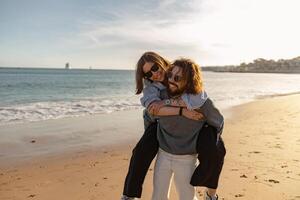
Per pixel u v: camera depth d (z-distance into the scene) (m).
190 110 3.00
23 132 10.72
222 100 24.55
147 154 3.23
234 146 8.55
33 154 8.02
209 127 3.12
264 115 15.58
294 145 8.62
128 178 3.25
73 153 8.16
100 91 34.06
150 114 3.25
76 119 13.86
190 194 3.21
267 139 9.51
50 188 5.57
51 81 56.78
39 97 25.94
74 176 6.24
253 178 5.82
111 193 5.28
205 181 3.09
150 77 3.21
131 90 35.81
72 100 23.20
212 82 62.69
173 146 3.13
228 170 6.30
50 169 6.76
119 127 12.01
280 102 22.47
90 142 9.47
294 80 83.81
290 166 6.60
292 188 5.32
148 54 3.25
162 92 3.20
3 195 5.26
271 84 57.75
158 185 3.29
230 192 5.14
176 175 3.22
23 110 16.52
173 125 3.09
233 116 15.30
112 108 18.27
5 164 7.14
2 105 18.95
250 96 28.72
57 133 10.66
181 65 3.02
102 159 7.59
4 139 9.62
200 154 3.07
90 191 5.38
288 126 12.00
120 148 8.79
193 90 3.01
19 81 53.78
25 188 5.59
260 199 4.87
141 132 11.11
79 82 55.59
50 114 15.37
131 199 3.21
